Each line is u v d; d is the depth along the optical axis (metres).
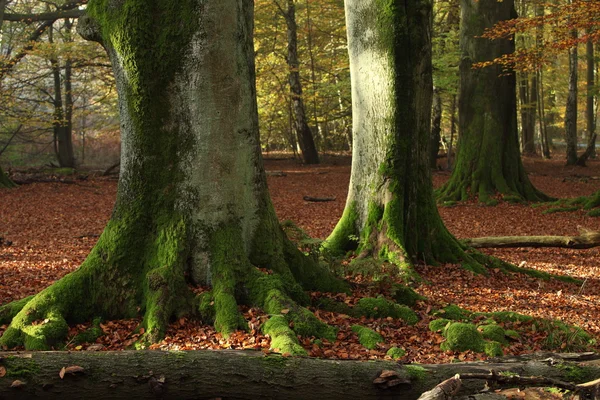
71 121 31.11
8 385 3.58
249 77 6.61
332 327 5.80
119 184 6.53
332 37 31.25
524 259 11.76
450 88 25.27
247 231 6.52
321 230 14.50
